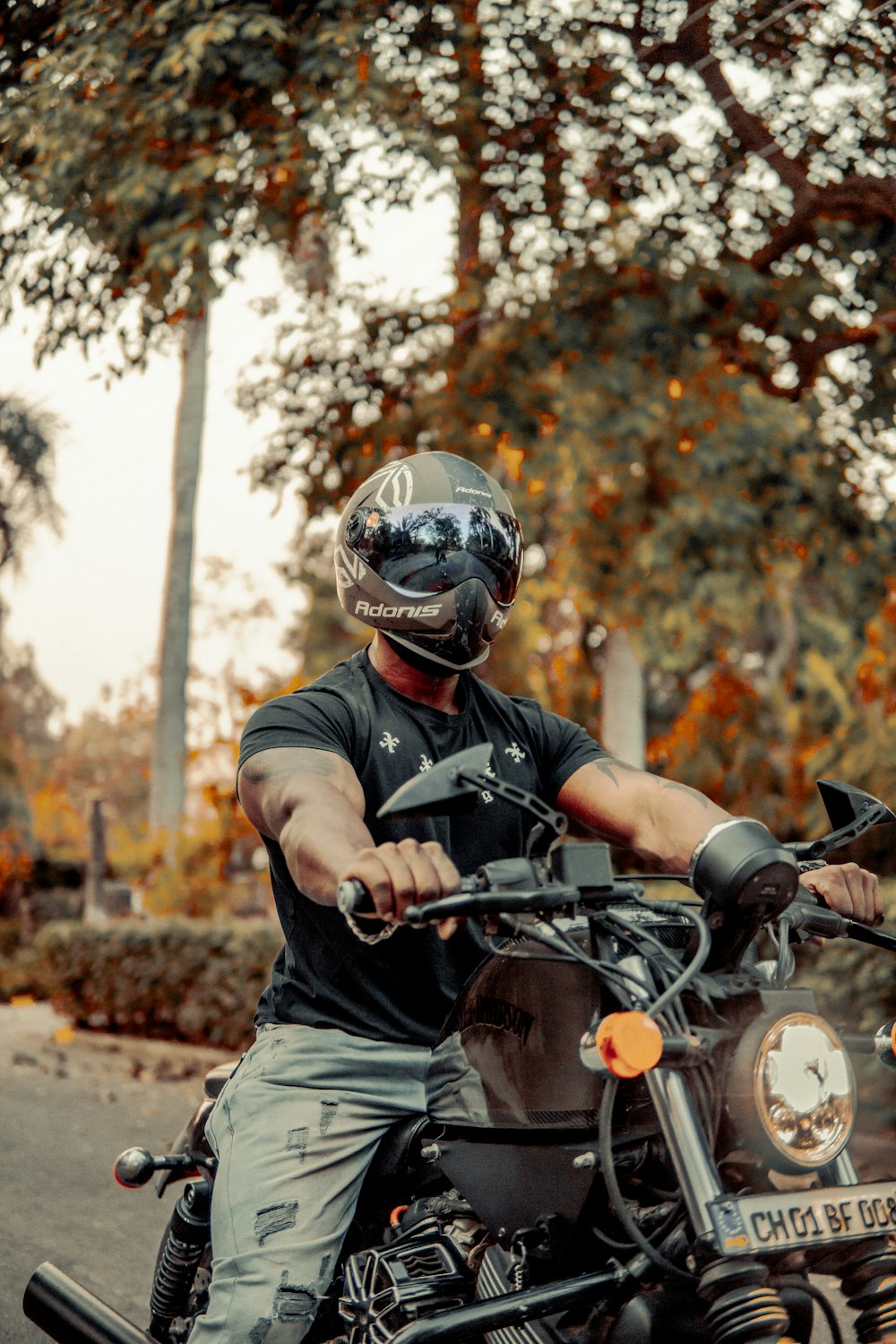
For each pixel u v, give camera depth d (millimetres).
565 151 8164
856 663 13430
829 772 12102
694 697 15109
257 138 7434
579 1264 2174
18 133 7215
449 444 9445
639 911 2254
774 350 8992
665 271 8555
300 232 8555
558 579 11641
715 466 9828
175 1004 10891
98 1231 5465
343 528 2660
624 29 7434
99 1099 8680
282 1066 2545
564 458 10070
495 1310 1986
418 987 2543
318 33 7117
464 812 1937
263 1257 2438
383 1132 2516
